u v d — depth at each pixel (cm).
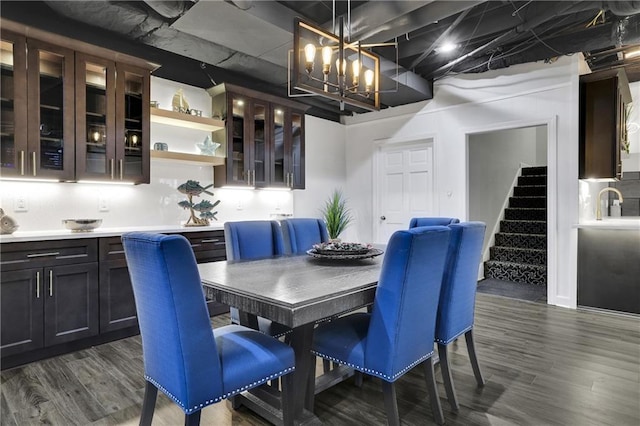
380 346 161
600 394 211
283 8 291
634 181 514
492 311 372
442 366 198
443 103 483
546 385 222
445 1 275
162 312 134
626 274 357
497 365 250
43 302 257
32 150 267
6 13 275
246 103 413
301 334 173
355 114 586
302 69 224
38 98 269
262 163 432
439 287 184
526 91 415
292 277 184
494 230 565
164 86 377
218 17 275
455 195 473
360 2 318
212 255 360
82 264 276
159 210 372
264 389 198
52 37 273
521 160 668
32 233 277
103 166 305
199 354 134
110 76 305
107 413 193
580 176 386
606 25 328
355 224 589
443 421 183
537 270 486
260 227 275
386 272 159
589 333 309
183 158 361
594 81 379
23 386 221
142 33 313
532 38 364
